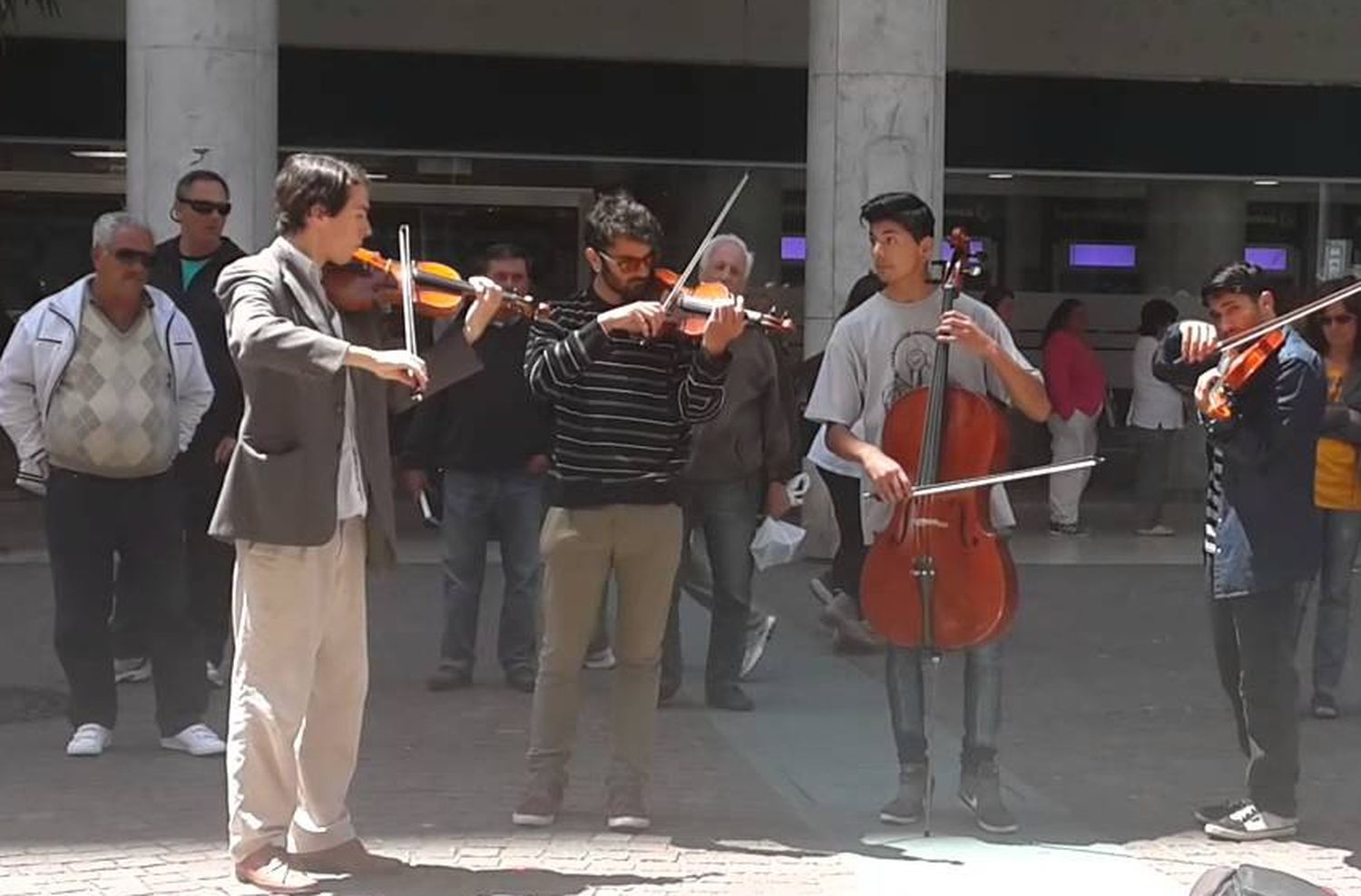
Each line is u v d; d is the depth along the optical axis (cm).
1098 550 1403
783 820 673
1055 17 1650
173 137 1177
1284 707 653
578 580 645
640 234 637
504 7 1576
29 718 816
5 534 1384
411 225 1582
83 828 648
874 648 982
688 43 1603
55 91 1530
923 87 1245
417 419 888
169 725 755
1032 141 1658
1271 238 1698
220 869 603
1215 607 668
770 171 1619
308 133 1556
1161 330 1485
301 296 566
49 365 729
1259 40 1675
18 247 1562
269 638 571
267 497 558
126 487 743
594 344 622
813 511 1273
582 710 848
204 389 768
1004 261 1669
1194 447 1708
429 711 841
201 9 1174
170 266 848
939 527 629
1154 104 1672
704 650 998
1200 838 662
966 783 661
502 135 1587
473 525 884
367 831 650
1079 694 908
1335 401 854
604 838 645
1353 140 1695
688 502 826
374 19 1558
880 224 654
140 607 753
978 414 628
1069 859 631
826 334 1253
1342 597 860
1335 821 688
